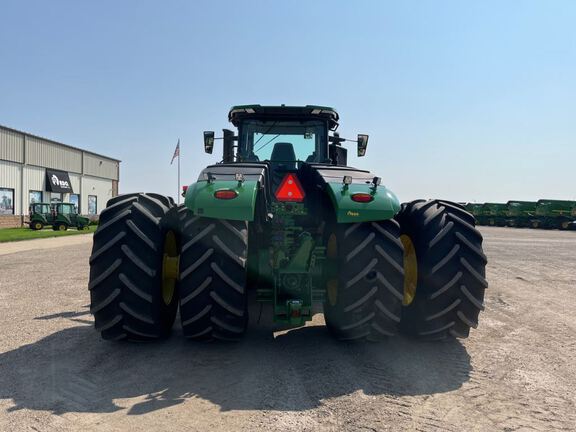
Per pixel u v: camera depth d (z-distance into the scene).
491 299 6.02
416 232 3.75
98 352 3.61
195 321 3.37
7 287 6.66
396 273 3.39
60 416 2.54
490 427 2.46
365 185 3.56
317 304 5.39
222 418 2.52
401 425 2.46
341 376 3.15
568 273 8.61
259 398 2.78
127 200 3.65
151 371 3.21
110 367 3.29
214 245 3.29
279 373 3.19
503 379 3.16
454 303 3.54
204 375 3.14
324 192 3.72
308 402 2.74
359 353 3.63
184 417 2.53
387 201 3.39
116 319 3.42
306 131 5.20
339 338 3.75
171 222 3.87
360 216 3.32
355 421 2.50
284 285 3.58
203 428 2.41
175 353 3.58
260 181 3.53
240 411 2.61
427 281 3.56
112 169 50.38
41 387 2.93
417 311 3.68
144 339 3.65
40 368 3.27
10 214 33.19
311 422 2.48
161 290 3.59
